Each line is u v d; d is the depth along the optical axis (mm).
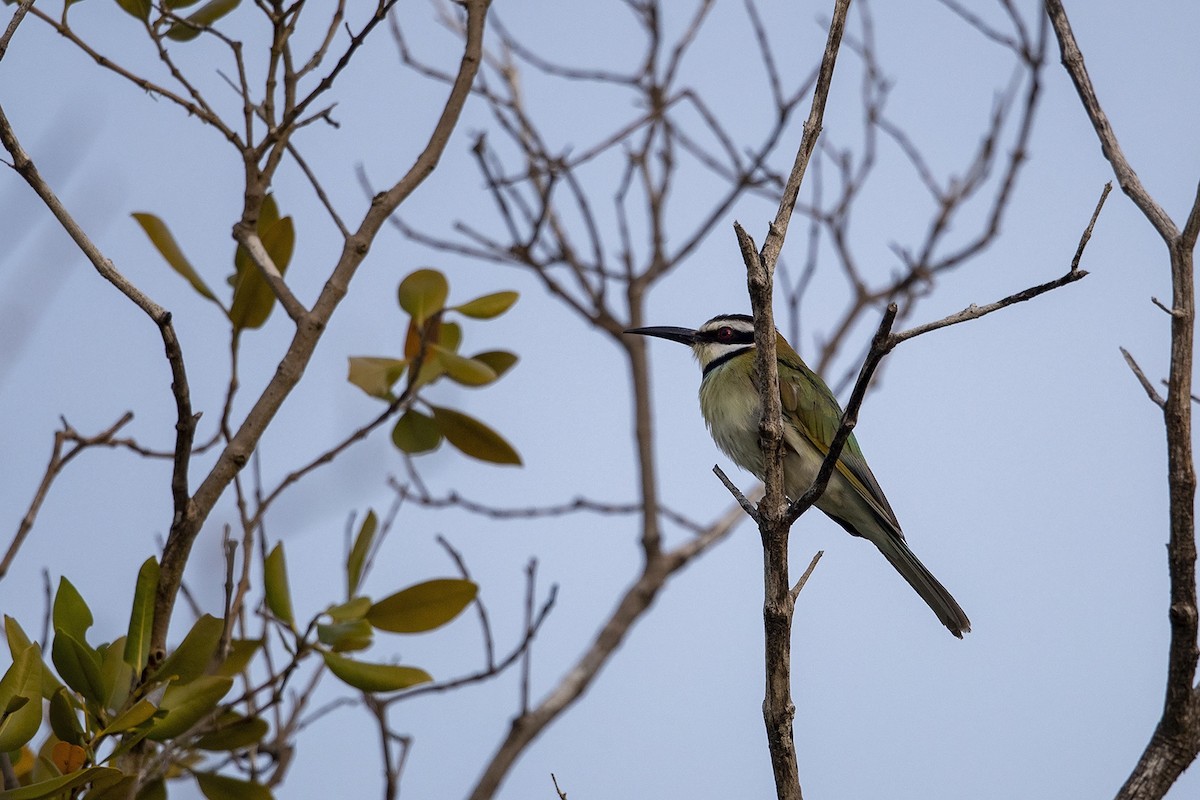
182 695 7734
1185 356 7223
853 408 7227
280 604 8625
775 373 7535
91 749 7566
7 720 7367
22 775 8688
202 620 7824
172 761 8844
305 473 8602
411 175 8250
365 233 8094
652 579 14305
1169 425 7246
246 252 8359
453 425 9570
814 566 7574
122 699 7809
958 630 12344
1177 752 7262
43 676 7852
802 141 7414
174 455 7637
